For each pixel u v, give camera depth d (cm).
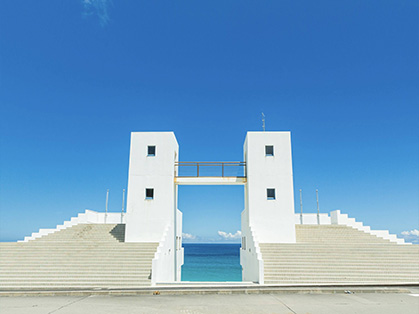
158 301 1213
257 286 1473
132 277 1620
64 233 2375
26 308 1094
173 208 2312
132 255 1858
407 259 1805
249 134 2353
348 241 2234
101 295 1345
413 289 1405
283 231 2186
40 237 2278
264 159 2309
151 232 2183
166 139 2348
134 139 2350
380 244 2039
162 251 1802
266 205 2228
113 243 2073
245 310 1060
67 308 1092
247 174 2316
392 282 1560
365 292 1388
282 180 2270
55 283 1552
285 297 1284
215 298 1269
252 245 1903
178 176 2402
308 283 1570
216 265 7006
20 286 1517
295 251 1902
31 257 1834
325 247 1956
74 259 1808
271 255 1852
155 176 2283
